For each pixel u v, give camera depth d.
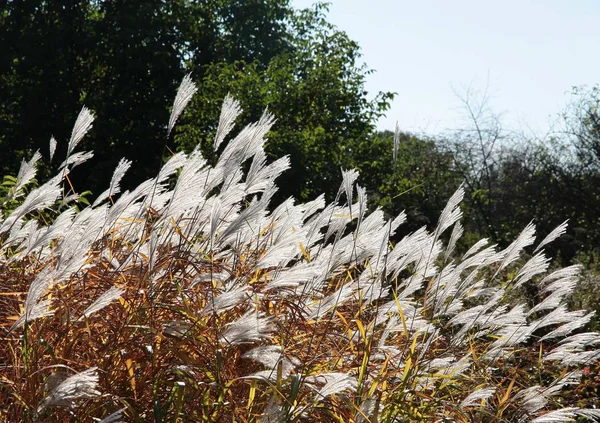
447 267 3.86
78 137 3.38
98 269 3.21
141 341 2.85
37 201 3.05
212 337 2.87
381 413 2.99
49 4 27.27
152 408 2.76
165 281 3.12
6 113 27.84
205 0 30.06
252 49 32.16
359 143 19.94
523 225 27.80
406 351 3.54
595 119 27.36
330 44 20.73
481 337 4.52
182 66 28.83
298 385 2.60
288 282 2.89
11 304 3.04
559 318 3.92
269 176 3.31
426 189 25.67
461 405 3.39
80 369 2.78
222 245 3.23
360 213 3.30
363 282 3.61
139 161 27.23
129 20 26.89
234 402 2.72
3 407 2.69
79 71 27.58
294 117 19.16
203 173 3.25
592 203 27.19
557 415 3.55
